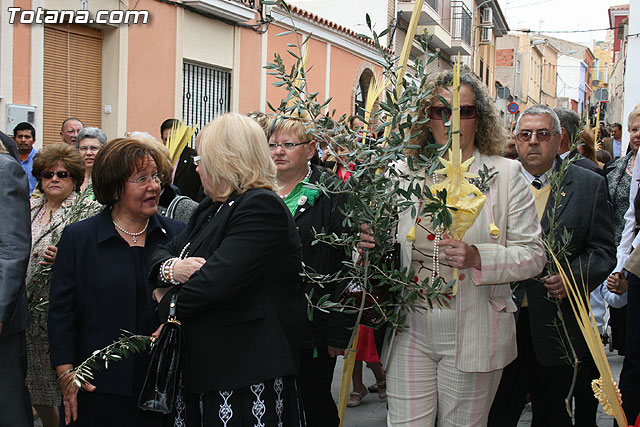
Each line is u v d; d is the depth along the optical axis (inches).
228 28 550.6
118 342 120.5
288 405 110.3
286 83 119.7
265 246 104.6
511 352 125.7
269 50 602.9
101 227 133.6
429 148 114.2
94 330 130.4
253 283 107.4
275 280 109.9
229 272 102.3
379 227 117.0
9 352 134.1
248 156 109.2
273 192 108.9
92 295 130.7
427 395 124.5
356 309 123.3
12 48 366.3
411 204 113.0
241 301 106.3
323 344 147.1
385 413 220.7
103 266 131.3
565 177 159.0
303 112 124.4
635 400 152.2
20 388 135.5
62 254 132.6
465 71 127.9
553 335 150.3
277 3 117.3
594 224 155.3
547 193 162.4
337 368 269.0
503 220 123.0
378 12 850.1
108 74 441.7
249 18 550.9
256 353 105.4
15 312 132.3
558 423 156.6
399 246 123.9
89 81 433.7
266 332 106.4
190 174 257.4
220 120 111.1
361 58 777.6
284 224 107.2
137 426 129.8
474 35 1255.5
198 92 531.8
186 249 112.9
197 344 105.7
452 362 122.0
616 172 231.8
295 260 111.8
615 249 157.5
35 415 202.5
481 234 122.0
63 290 131.3
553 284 144.0
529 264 120.0
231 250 103.5
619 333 211.9
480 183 121.2
